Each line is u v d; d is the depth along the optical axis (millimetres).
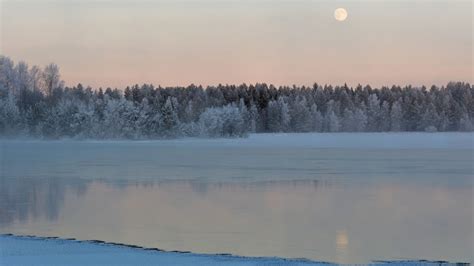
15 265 17750
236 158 75562
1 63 129000
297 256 21844
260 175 52406
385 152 88938
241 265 18031
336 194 39188
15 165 64750
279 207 33562
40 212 31906
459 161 68625
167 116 127125
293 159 73188
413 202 35406
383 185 44188
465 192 40000
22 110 124062
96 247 20312
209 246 23422
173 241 24391
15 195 39344
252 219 29547
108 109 123938
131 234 25703
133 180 48531
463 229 26906
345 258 21641
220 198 37500
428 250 22938
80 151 92188
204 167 61281
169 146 107188
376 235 25547
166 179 49250
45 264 17859
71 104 123312
